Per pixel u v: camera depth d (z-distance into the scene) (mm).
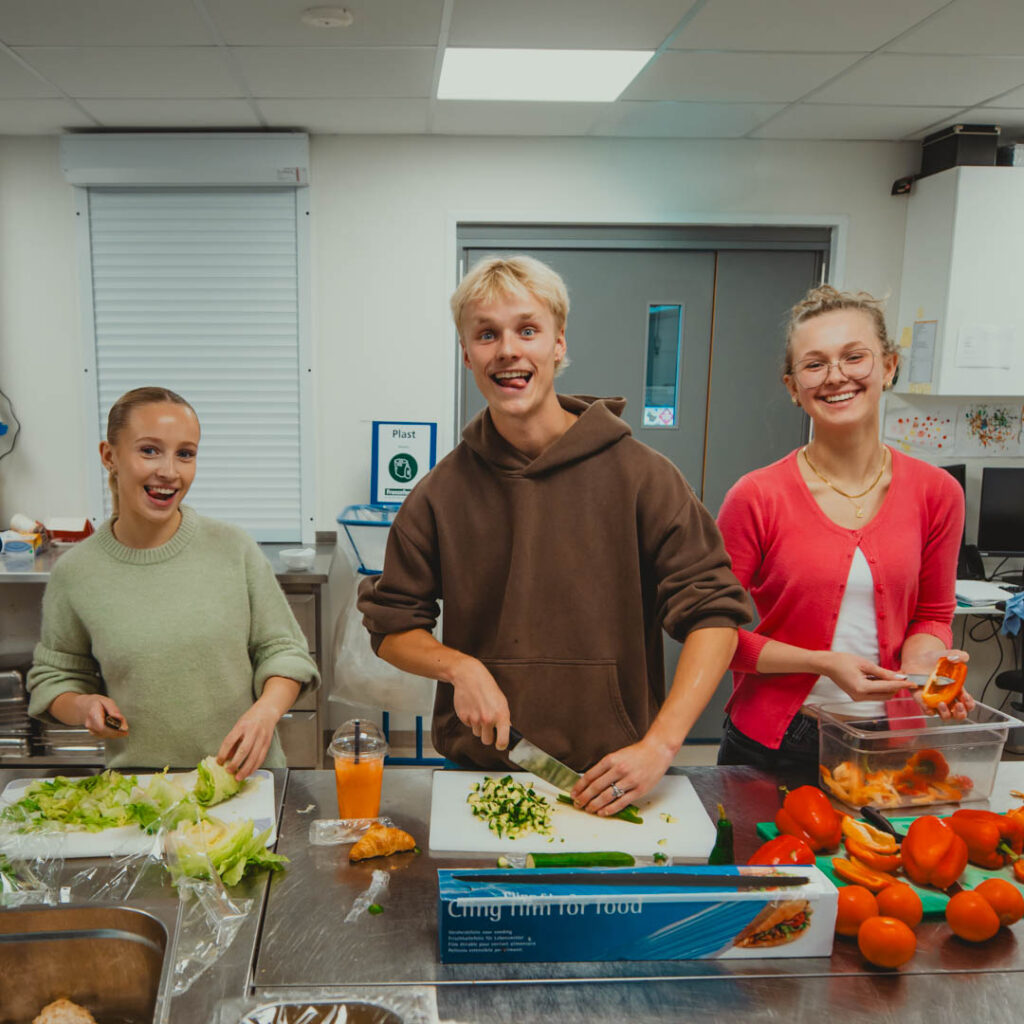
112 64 2357
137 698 1508
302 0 1963
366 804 1195
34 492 3217
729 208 3180
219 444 3225
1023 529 3346
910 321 3213
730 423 3404
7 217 3061
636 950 931
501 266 1222
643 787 1186
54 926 965
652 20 2088
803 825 1107
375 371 3209
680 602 1290
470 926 918
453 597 1378
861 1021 850
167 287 3115
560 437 1310
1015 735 3322
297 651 1569
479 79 2518
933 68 2396
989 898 971
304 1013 855
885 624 1492
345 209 3104
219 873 1048
